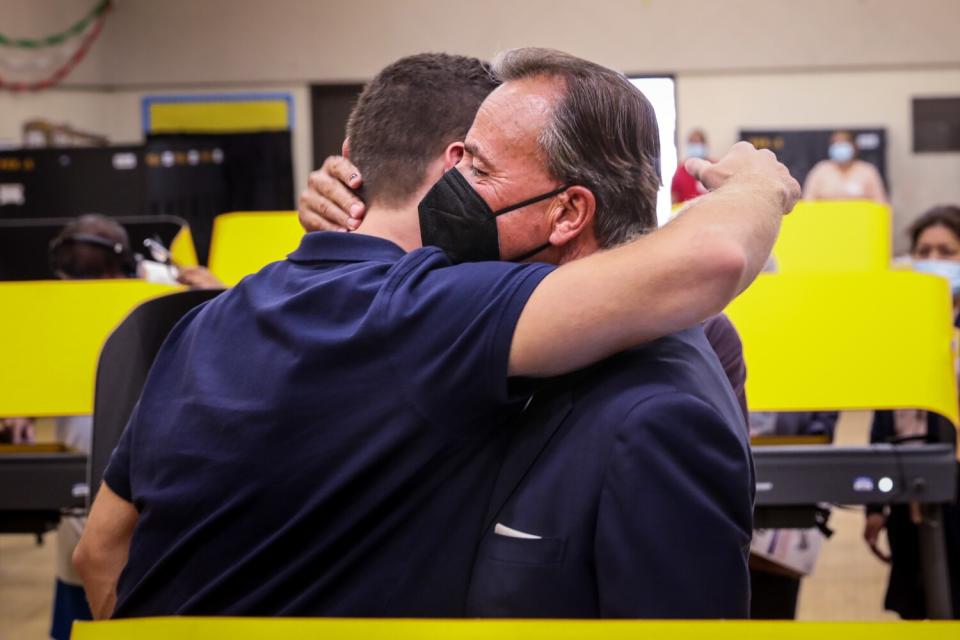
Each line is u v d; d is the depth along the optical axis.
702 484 1.23
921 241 5.01
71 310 2.87
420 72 1.55
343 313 1.35
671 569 1.20
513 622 0.85
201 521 1.36
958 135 13.30
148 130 13.73
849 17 13.29
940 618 2.71
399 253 1.47
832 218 4.46
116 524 1.51
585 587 1.26
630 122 1.40
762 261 1.28
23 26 13.02
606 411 1.26
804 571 3.09
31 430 3.69
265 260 4.11
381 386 1.30
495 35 13.59
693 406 1.23
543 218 1.41
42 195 8.32
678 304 1.22
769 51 13.38
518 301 1.27
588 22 13.51
